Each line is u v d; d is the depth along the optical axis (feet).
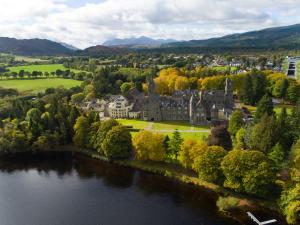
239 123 591.78
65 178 501.15
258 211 381.60
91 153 595.06
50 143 623.77
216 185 442.91
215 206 402.31
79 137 616.39
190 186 456.04
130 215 387.34
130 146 553.64
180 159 496.64
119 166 540.52
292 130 507.30
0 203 426.10
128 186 466.70
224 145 498.28
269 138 471.21
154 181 478.59
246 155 407.85
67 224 373.40
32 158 591.78
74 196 440.04
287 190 375.86
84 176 506.48
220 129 515.09
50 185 476.95
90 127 618.03
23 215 395.14
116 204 414.82
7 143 610.24
